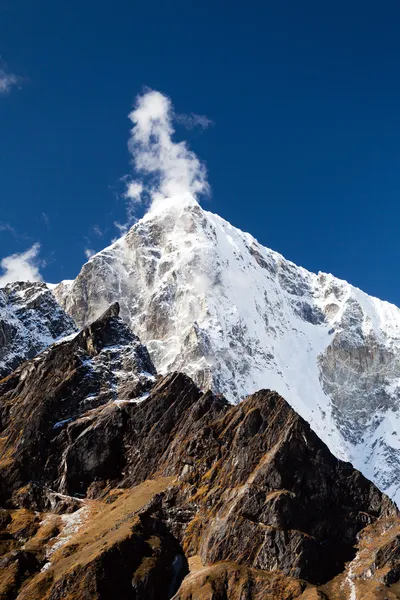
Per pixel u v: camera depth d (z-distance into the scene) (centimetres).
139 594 19212
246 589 19050
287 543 19938
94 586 18975
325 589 19325
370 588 19075
